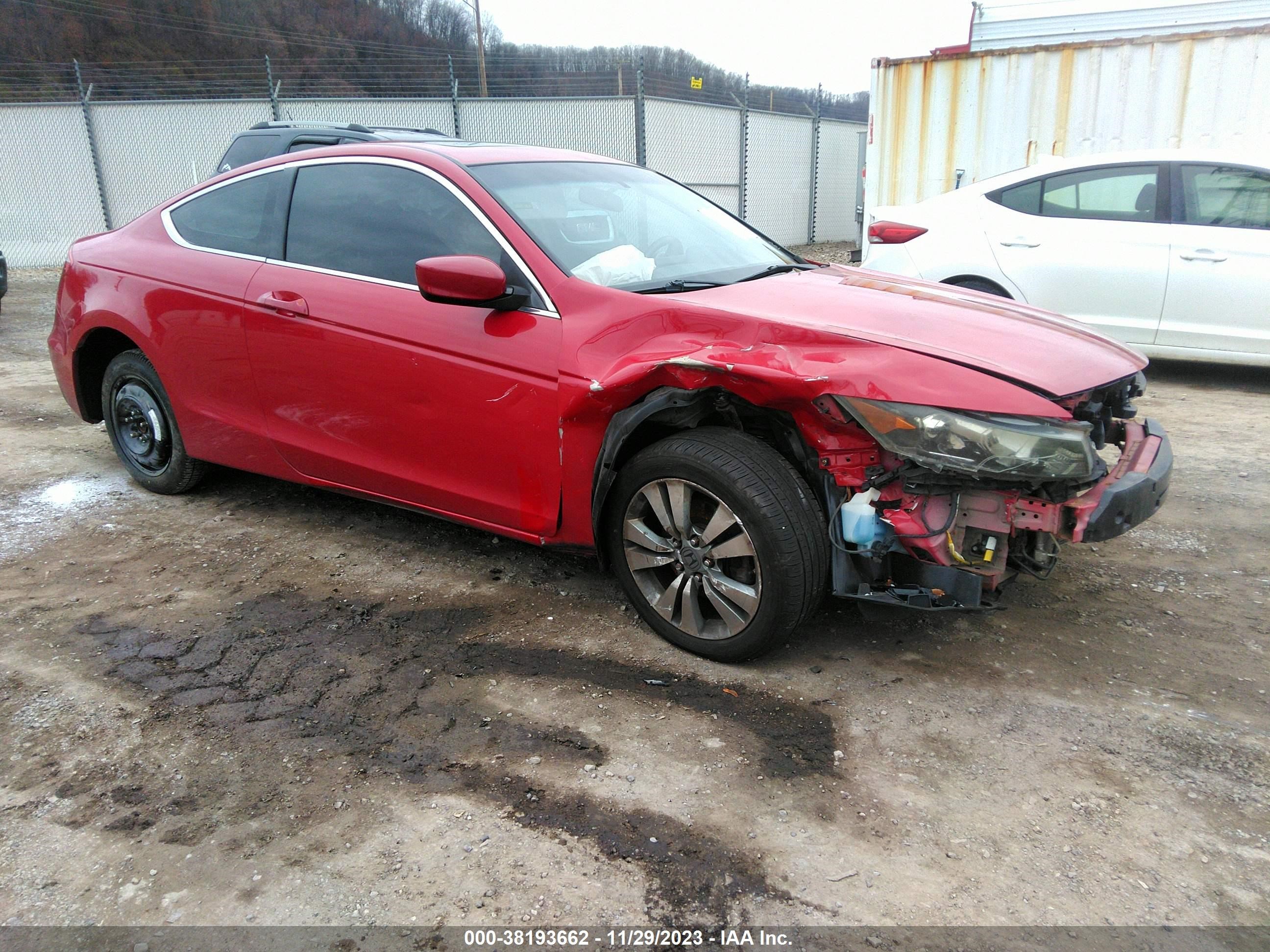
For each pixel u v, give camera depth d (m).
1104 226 6.36
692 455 2.72
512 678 2.86
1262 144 7.73
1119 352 3.04
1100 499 2.52
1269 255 5.89
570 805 2.28
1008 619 3.24
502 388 3.02
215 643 3.05
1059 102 8.38
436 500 3.37
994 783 2.37
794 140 19.34
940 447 2.42
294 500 4.42
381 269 3.37
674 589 2.92
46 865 2.08
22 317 10.46
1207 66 7.77
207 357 3.83
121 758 2.45
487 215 3.18
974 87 8.66
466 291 2.87
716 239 3.76
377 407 3.35
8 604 3.32
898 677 2.87
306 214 3.62
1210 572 3.60
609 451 2.84
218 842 2.15
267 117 16.53
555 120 16.50
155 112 16.53
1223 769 2.42
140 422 4.33
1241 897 1.99
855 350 2.57
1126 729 2.60
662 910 1.96
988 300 3.39
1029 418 2.42
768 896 2.00
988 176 8.82
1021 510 2.52
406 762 2.45
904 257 7.02
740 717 2.65
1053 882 2.04
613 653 3.01
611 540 3.06
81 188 16.86
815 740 2.55
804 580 2.66
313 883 2.03
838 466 2.62
